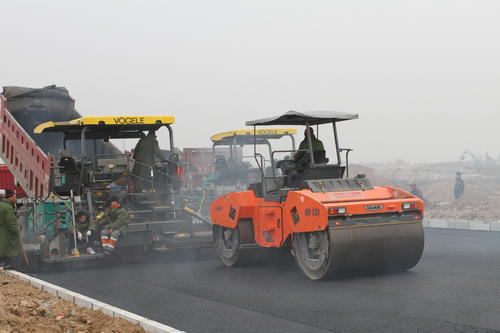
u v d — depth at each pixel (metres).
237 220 9.35
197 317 6.12
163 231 10.69
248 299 6.90
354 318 5.81
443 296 6.63
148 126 11.56
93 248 10.12
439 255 9.93
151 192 11.07
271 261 9.88
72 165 10.41
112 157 13.37
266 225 8.98
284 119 8.97
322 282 7.84
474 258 9.45
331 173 8.74
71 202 9.83
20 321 5.56
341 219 7.66
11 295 6.86
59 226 9.77
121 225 9.97
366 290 7.14
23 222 11.03
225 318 6.03
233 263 9.53
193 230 11.07
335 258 7.60
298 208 8.09
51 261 9.34
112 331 5.36
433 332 5.23
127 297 7.30
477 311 5.91
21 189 12.99
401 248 7.99
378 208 7.88
